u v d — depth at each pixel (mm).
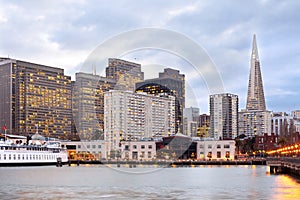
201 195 41531
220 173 88312
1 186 53781
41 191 46469
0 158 133500
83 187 51250
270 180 63688
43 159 150000
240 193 43625
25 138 178375
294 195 41781
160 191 45562
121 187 50625
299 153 105375
